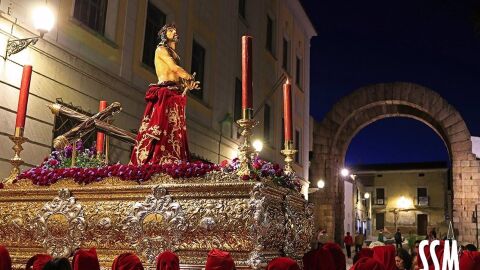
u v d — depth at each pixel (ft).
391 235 138.51
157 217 13.64
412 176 163.53
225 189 13.24
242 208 12.85
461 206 89.71
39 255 11.43
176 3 48.26
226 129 58.13
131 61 40.09
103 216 14.40
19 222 15.48
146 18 43.09
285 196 14.61
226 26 59.41
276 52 75.10
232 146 59.77
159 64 18.86
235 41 61.98
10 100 27.50
